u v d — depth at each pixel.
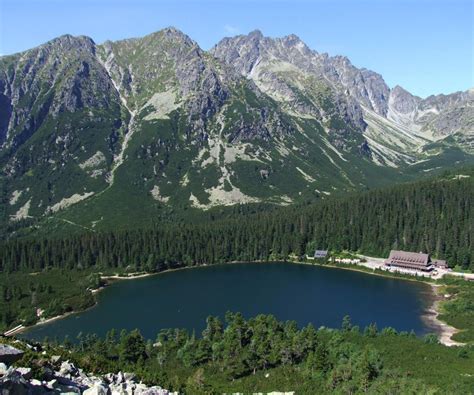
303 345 136.38
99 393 51.53
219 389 117.19
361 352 127.69
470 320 189.00
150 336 184.12
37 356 58.41
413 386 103.56
